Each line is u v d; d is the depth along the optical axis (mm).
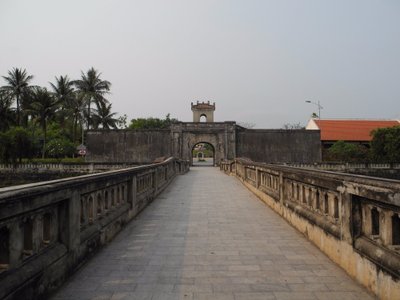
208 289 4152
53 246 4207
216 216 9078
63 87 50938
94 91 52719
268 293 4016
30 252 3641
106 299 3848
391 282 3480
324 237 5586
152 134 49219
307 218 6578
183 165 29438
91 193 5570
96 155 49125
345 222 4688
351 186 4449
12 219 3250
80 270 4805
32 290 3463
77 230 4758
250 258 5406
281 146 49531
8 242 3227
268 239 6629
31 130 54188
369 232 4219
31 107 48250
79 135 58219
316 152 49562
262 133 49625
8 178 36500
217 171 33094
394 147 38312
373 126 57000
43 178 36719
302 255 5543
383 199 3668
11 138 36594
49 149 48719
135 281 4410
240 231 7328
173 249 5930
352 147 46281
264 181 11922
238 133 49250
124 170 7930
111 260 5281
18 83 49062
